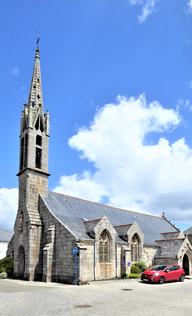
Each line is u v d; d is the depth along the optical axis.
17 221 36.50
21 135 40.03
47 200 36.19
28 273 31.92
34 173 36.72
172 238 44.47
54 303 17.09
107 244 33.03
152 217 56.06
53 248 31.09
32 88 40.78
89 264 29.66
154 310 15.23
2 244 67.94
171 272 30.27
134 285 26.95
